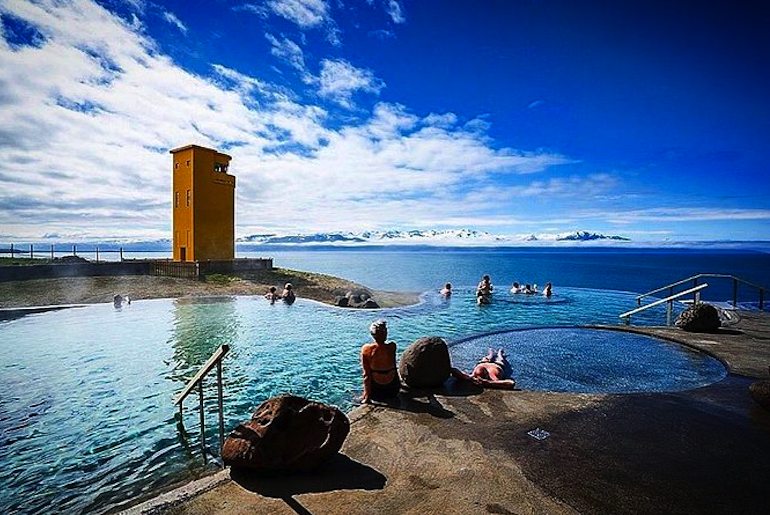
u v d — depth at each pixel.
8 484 5.48
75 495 5.22
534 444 5.25
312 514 3.74
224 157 35.03
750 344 11.26
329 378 10.41
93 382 9.95
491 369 8.54
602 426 5.83
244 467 4.43
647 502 3.95
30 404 8.49
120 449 6.46
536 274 54.53
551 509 3.83
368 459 4.85
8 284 24.47
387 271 62.03
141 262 30.55
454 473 4.50
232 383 9.98
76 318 18.86
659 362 10.45
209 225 33.47
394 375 7.14
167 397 8.93
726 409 6.52
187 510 3.84
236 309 21.75
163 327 17.08
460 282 43.19
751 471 4.57
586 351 12.01
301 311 21.31
